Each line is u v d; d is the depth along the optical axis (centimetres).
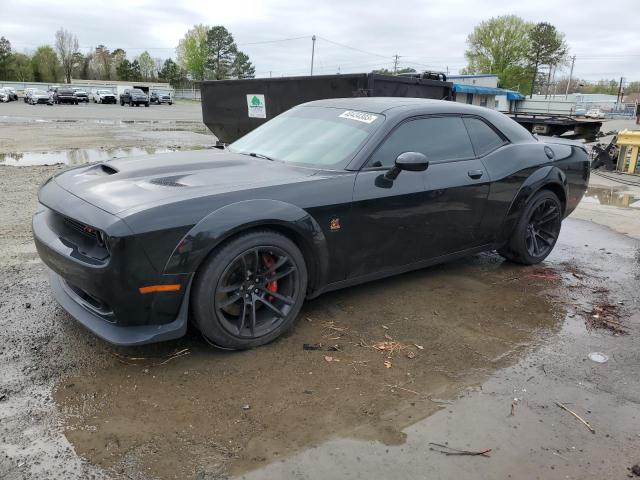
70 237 303
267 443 240
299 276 332
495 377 304
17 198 712
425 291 433
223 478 218
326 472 224
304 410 265
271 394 277
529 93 8538
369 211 356
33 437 237
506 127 476
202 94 1041
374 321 371
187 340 330
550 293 439
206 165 358
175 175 334
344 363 312
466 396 284
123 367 296
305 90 850
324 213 333
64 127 2283
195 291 292
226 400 270
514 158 460
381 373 303
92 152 1358
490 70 8269
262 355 317
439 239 413
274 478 219
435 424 259
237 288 308
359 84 781
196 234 281
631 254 560
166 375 290
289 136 411
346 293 420
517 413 271
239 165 363
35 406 258
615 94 11588
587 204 827
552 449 244
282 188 320
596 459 239
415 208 383
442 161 410
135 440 238
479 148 444
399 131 386
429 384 294
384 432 251
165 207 278
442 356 326
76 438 238
